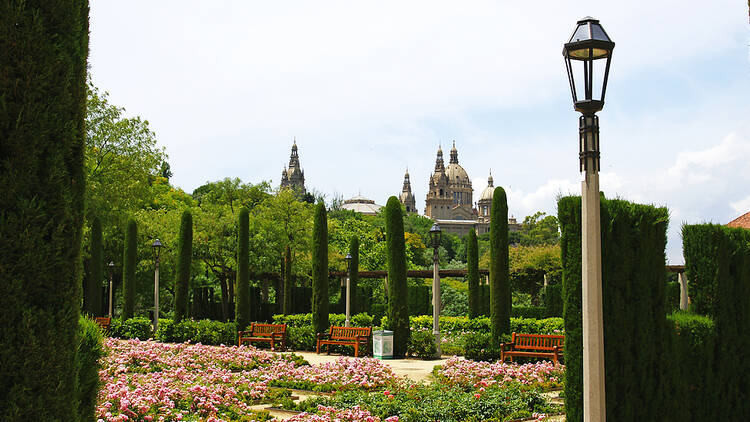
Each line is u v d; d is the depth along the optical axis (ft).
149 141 109.29
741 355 28.35
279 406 32.07
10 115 12.80
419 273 128.06
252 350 54.08
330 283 144.97
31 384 12.75
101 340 17.12
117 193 103.04
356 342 60.80
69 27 14.21
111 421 23.18
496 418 28.84
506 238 53.62
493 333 52.54
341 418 27.35
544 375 39.99
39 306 13.17
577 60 16.99
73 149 14.32
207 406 28.78
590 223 16.63
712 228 28.50
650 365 23.79
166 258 117.29
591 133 16.79
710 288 28.22
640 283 23.94
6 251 12.55
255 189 138.21
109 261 117.91
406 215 424.87
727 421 27.30
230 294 129.90
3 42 12.75
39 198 13.25
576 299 23.57
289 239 125.49
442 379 39.55
